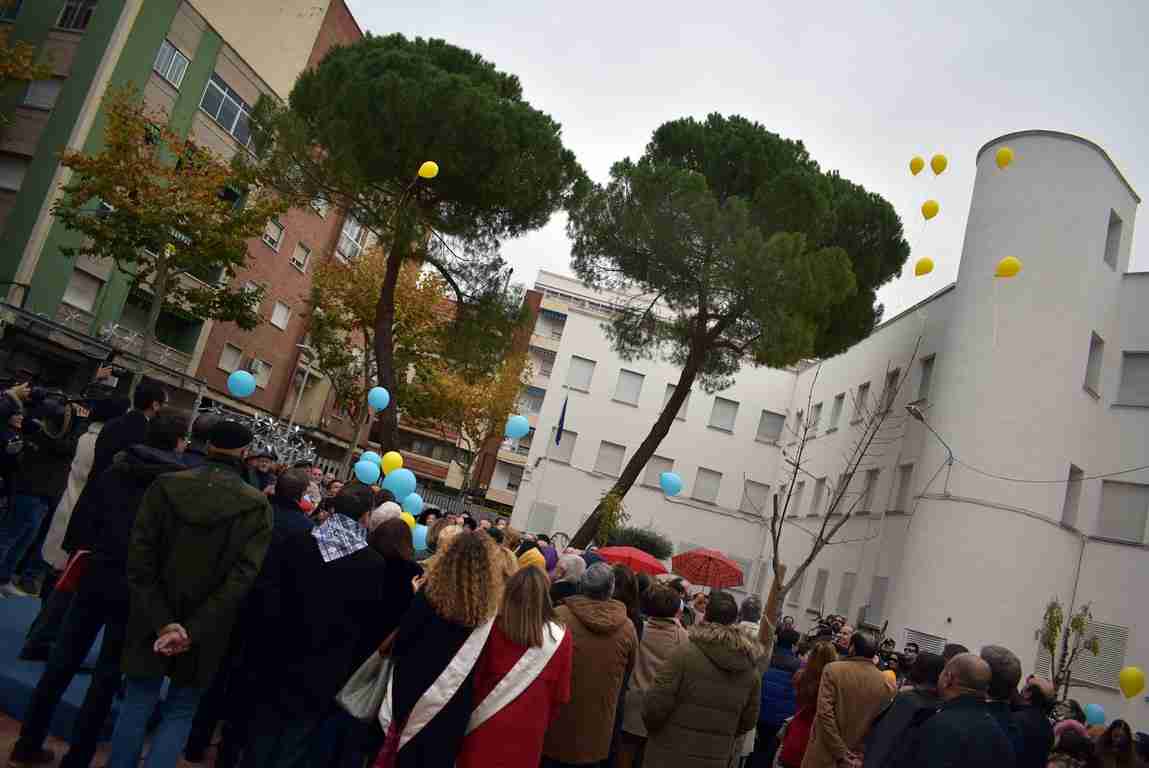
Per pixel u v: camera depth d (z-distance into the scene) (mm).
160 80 32562
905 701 5785
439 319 36500
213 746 7168
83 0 31031
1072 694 23094
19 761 5516
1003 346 24516
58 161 29391
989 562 23266
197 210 24594
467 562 4637
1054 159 25172
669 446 40812
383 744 4910
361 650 5484
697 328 21781
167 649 4871
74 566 5707
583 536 21547
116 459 5738
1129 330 25344
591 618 5766
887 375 30438
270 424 28844
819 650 7781
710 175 22203
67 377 30656
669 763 5906
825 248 20656
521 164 20266
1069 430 24250
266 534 5246
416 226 19703
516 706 4637
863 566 28266
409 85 19344
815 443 36781
